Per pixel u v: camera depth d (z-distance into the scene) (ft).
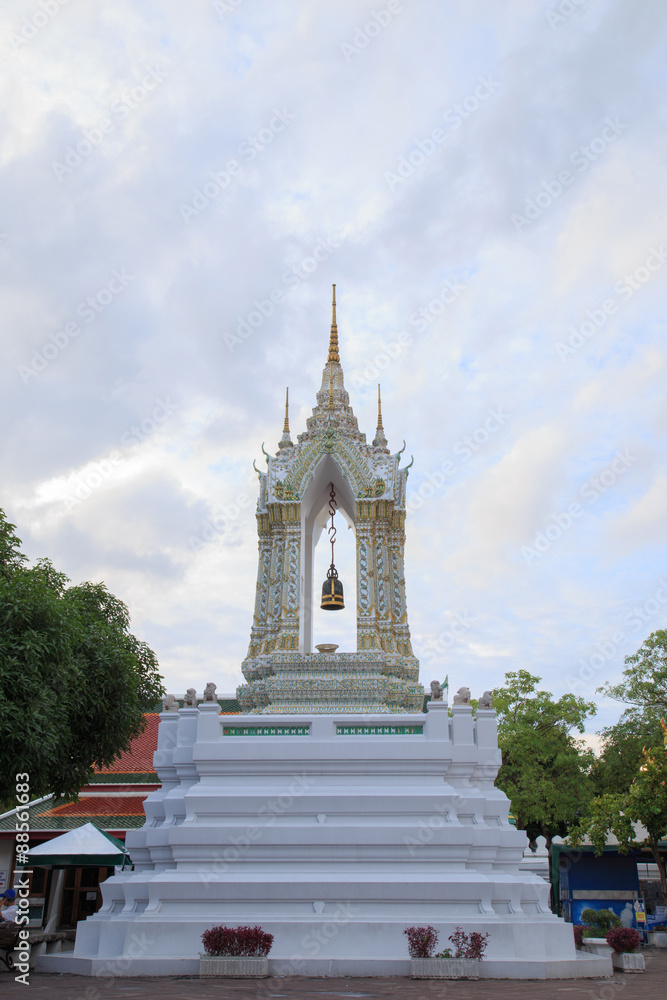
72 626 57.93
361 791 53.62
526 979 45.09
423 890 48.93
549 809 121.08
